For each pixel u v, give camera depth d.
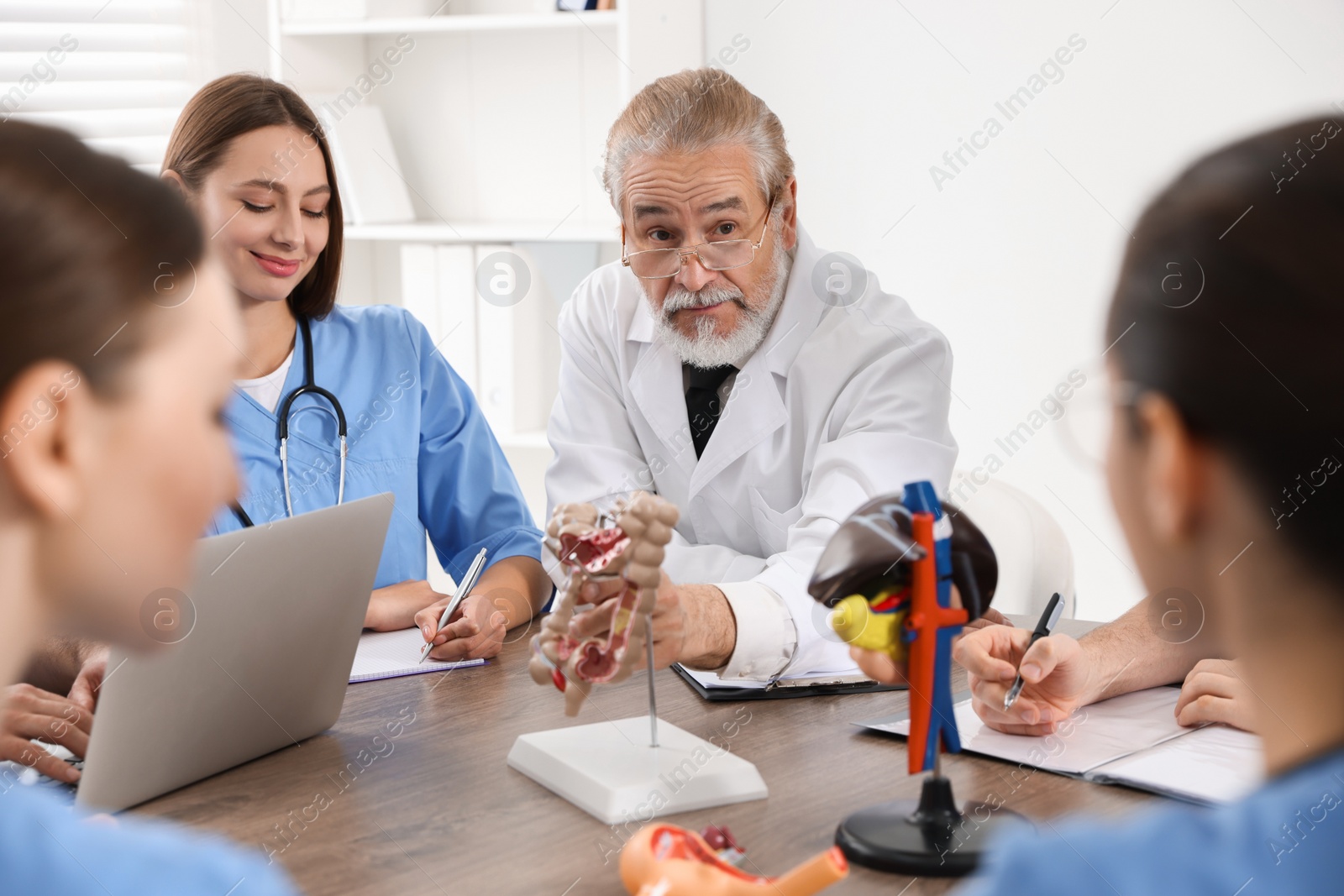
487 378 2.49
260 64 2.68
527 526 1.68
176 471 0.43
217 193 1.44
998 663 0.97
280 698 0.95
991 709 0.97
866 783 0.88
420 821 0.84
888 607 0.77
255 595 0.88
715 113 1.42
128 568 0.42
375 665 1.22
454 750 0.98
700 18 2.49
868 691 1.11
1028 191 2.22
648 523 0.88
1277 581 0.40
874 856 0.74
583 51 2.63
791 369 1.56
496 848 0.79
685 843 0.67
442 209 2.86
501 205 2.79
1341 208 0.38
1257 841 0.38
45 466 0.40
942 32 2.25
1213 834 0.39
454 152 2.82
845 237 2.43
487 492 1.70
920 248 2.35
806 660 1.13
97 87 2.45
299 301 1.60
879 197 2.38
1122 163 2.12
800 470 1.58
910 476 1.40
